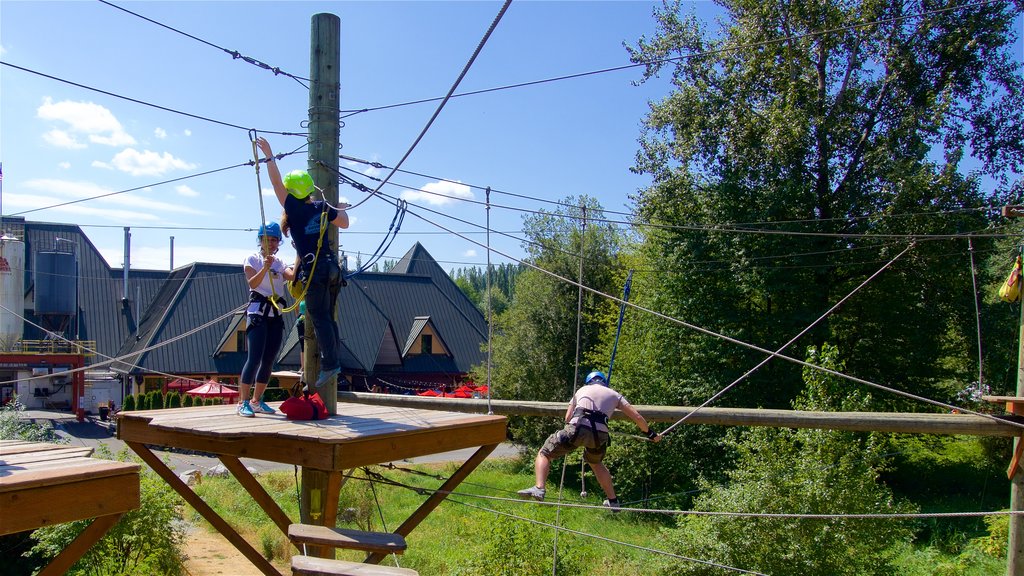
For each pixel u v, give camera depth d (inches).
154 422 241.1
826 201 912.9
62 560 176.6
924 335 925.2
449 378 1744.6
